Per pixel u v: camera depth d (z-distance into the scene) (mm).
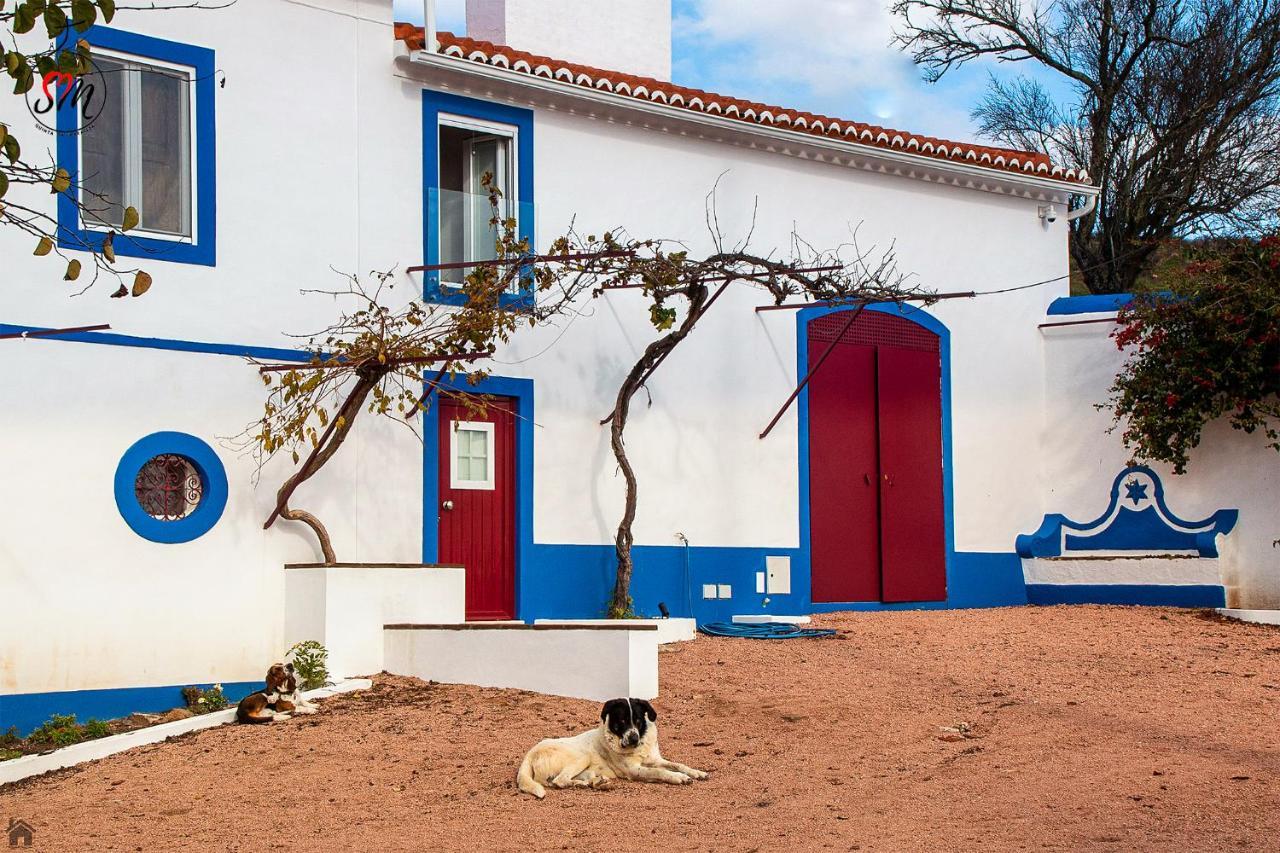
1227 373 16172
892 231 16859
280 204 12547
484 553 13688
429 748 9789
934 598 16859
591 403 14414
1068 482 17688
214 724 10750
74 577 11227
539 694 11391
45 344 11227
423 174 13477
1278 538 16312
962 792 8383
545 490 14031
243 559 12062
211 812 8414
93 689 11250
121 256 11641
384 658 12242
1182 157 27266
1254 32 27172
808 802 8242
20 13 6852
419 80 13484
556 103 14281
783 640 13805
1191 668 12492
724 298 15539
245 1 12438
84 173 11586
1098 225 28375
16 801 8945
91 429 11383
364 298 12953
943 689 11562
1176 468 16641
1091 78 28359
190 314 11961
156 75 12016
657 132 15070
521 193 14078
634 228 14836
